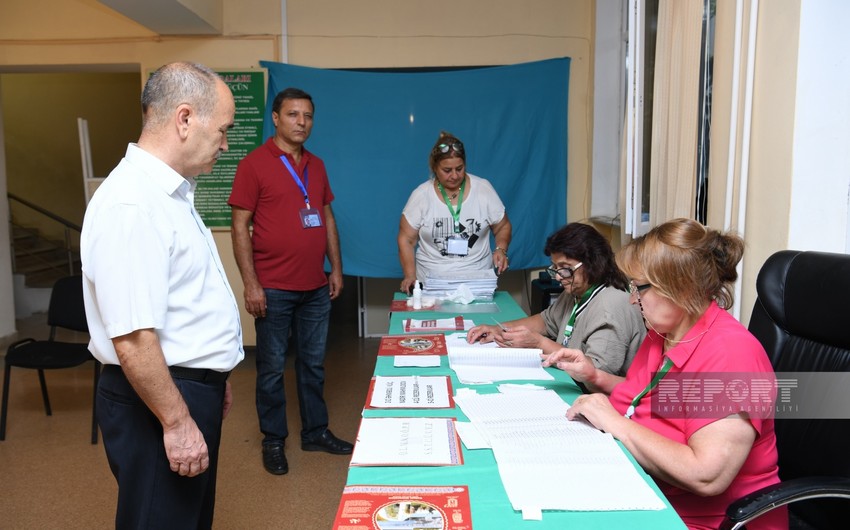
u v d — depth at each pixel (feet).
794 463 4.60
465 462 3.92
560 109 13.97
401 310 8.68
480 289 9.24
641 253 4.24
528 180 14.15
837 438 4.30
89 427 10.77
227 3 13.83
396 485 3.63
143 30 13.91
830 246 6.20
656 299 4.25
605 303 5.96
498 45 14.01
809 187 6.12
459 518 3.28
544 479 3.62
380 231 14.33
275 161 8.81
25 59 14.10
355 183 14.16
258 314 8.89
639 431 4.11
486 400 5.00
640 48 8.79
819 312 4.55
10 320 16.05
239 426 10.80
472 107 13.94
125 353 4.12
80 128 14.03
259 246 8.93
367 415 4.77
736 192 6.92
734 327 4.11
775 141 6.35
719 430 3.80
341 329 17.21
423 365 6.07
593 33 13.62
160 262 4.22
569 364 5.32
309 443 9.82
